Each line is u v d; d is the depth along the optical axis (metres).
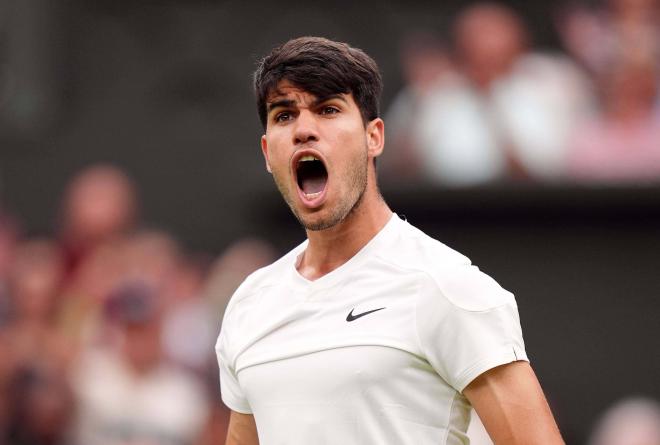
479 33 31.89
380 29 33.06
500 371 11.78
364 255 12.61
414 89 32.22
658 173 30.59
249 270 31.27
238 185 33.03
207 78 33.66
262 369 12.48
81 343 29.86
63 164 33.69
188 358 29.27
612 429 29.67
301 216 12.56
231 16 33.78
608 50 32.09
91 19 34.47
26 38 34.72
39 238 33.22
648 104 31.50
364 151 12.57
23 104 34.03
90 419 28.77
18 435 29.75
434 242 12.65
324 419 11.95
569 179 30.66
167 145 33.53
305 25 33.53
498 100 31.38
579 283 30.58
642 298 30.38
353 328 12.07
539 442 11.59
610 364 30.42
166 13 34.00
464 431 12.38
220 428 28.64
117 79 34.00
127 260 31.98
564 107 31.52
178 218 33.19
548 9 32.53
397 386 11.85
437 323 11.81
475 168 31.09
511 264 30.77
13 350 30.52
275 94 12.48
